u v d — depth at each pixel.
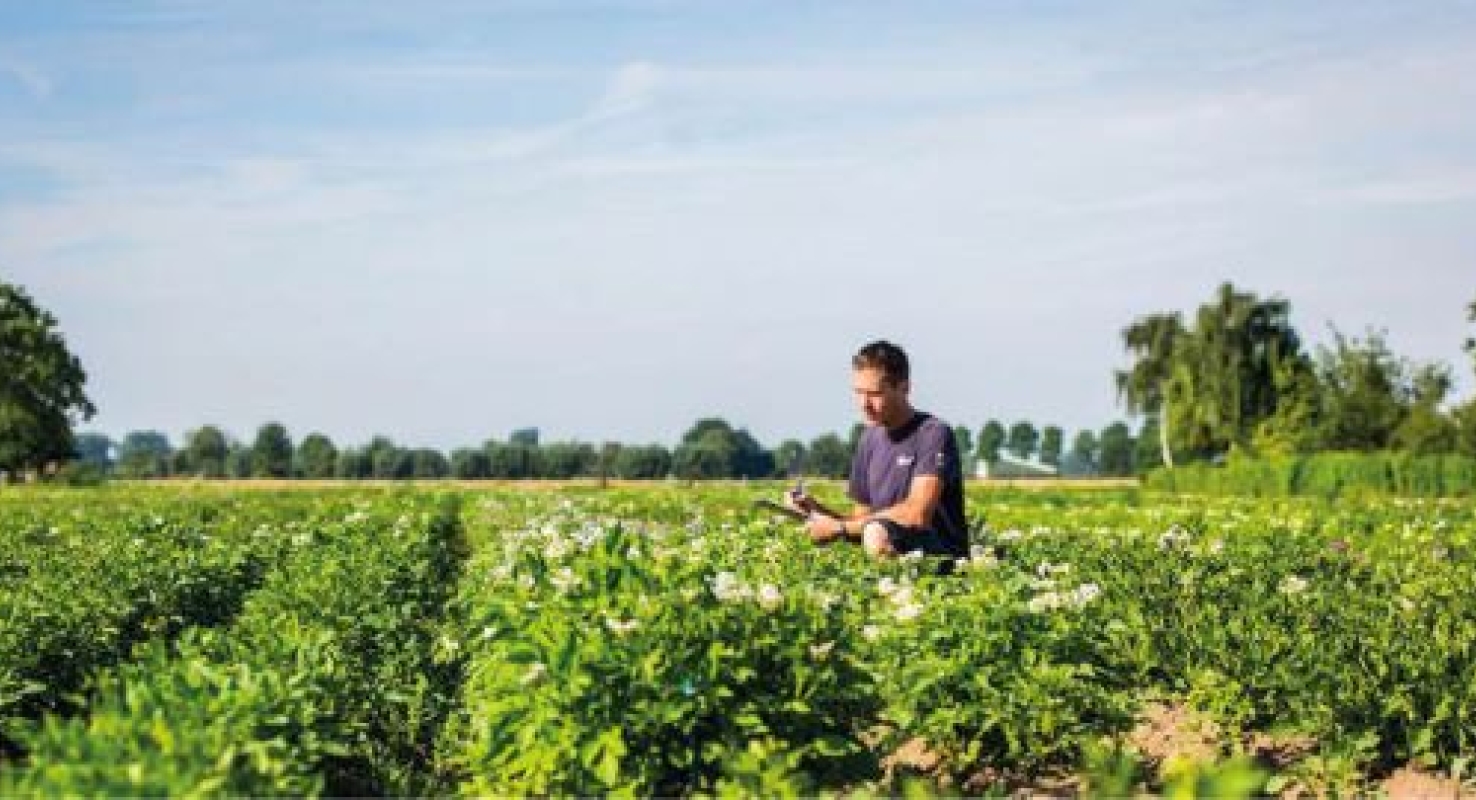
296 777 6.65
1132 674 9.90
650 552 8.47
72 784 5.59
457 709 10.03
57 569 14.09
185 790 5.69
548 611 7.67
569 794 7.27
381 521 22.45
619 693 7.13
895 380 10.27
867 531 10.16
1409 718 8.39
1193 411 84.25
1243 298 84.31
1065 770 8.16
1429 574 13.88
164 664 7.54
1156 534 17.97
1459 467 53.34
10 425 82.00
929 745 8.21
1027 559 13.80
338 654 10.00
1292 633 9.66
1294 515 23.52
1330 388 72.94
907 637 8.33
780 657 7.41
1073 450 149.62
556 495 33.44
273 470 123.81
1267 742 8.99
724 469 115.06
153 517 21.03
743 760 6.34
